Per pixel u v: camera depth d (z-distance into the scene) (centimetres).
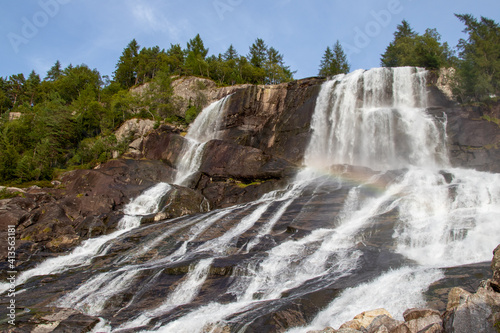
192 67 8862
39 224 3116
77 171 4459
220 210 3241
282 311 1352
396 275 1580
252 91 5559
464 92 4534
